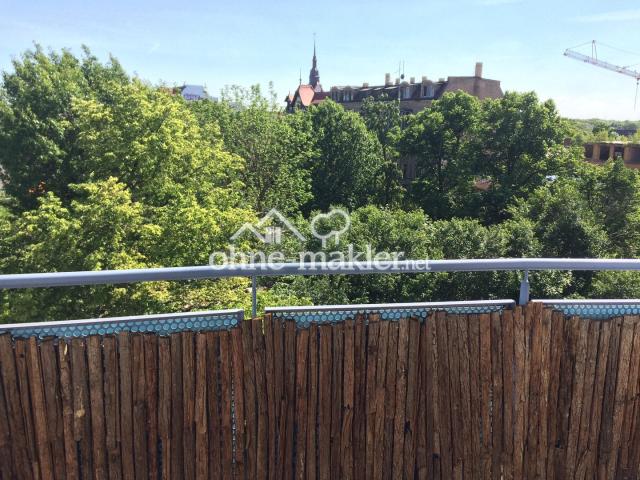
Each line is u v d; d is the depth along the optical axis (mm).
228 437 2004
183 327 1984
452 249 18781
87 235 12062
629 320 2152
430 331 2066
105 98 20797
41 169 19172
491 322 2098
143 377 1926
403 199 35062
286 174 25500
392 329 2047
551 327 2133
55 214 12461
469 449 2131
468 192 32031
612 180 23328
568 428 2180
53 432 1905
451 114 32969
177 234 13102
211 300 11320
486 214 29828
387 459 2107
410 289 15922
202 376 1956
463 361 2096
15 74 19656
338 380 2047
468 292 15648
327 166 33344
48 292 11312
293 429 2061
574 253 20438
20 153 18766
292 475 2086
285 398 2033
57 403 1898
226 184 20375
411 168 42250
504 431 2145
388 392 2078
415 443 2117
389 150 39938
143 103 15438
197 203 14789
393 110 42719
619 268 2072
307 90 62281
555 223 20750
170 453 1973
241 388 1992
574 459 2189
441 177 34312
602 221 22875
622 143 44156
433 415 2100
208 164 17578
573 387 2160
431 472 2129
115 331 1940
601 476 2205
